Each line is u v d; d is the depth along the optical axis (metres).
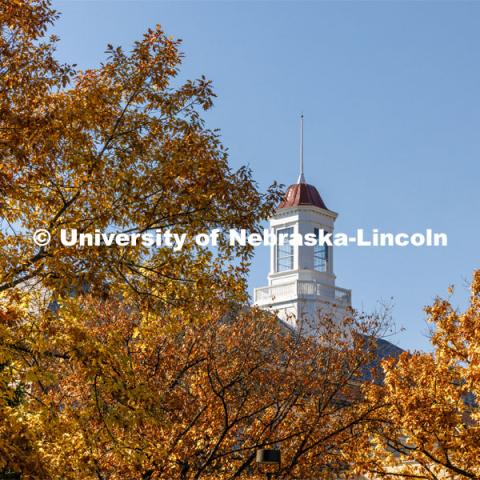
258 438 26.89
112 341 20.48
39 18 19.09
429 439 27.41
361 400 29.75
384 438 29.62
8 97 18.94
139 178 19.39
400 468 34.59
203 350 26.77
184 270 20.81
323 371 29.11
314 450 28.19
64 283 18.39
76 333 19.05
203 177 19.97
